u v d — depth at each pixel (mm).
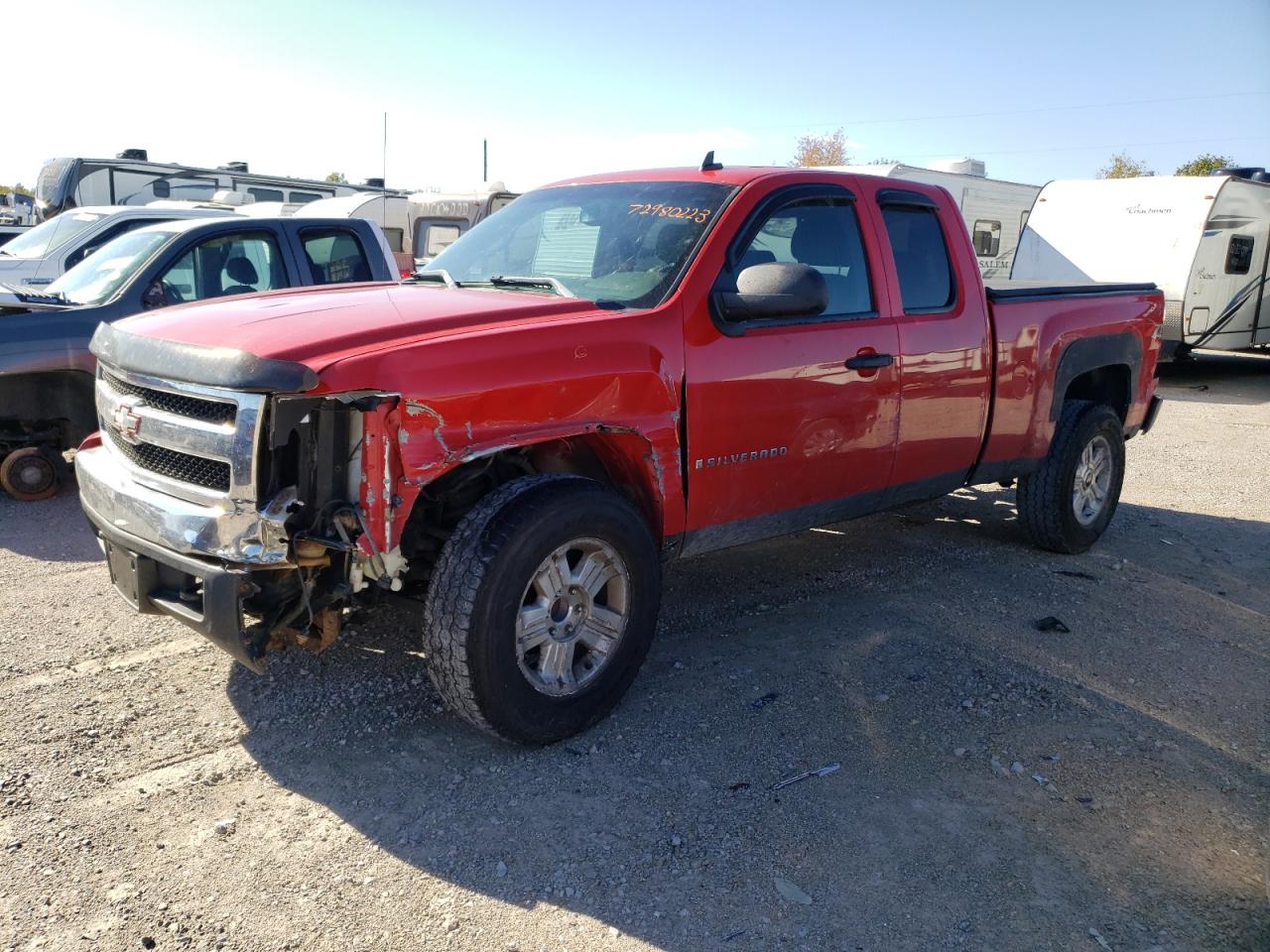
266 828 2998
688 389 3705
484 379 3150
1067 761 3547
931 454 4824
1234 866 2990
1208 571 5840
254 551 2980
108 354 3486
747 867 2891
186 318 3488
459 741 3520
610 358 3463
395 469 3051
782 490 4180
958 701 3947
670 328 3668
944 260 4887
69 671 3949
